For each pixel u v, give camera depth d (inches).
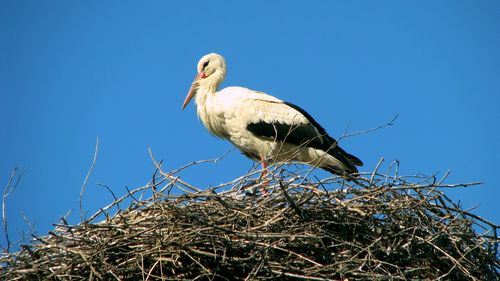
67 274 443.8
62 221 472.1
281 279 443.2
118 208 471.8
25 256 460.4
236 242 442.6
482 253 475.8
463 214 480.7
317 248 456.4
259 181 497.0
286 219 464.1
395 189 480.1
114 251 449.1
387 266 456.1
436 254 462.6
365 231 469.4
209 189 474.3
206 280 448.5
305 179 484.1
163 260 441.1
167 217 454.9
